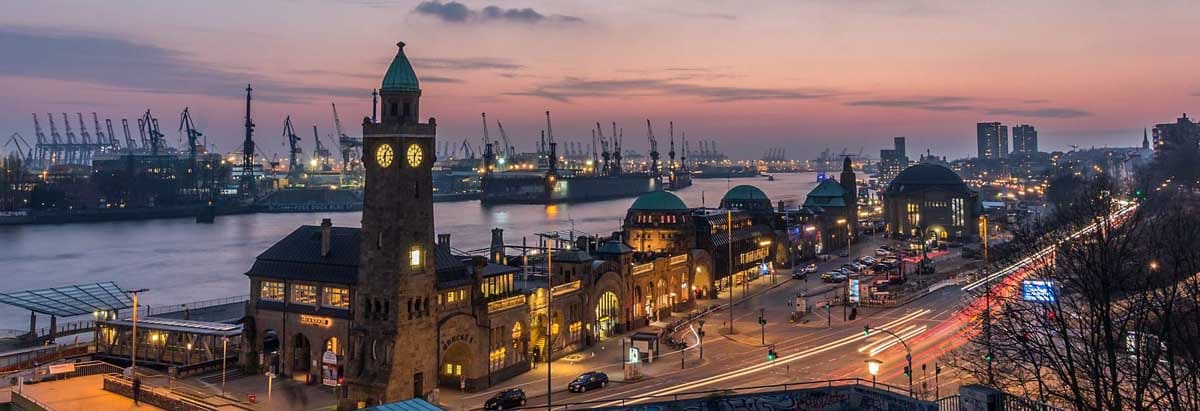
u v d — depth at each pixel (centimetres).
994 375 7450
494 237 15300
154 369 11525
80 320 18375
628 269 14775
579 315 13162
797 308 15538
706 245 19438
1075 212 11150
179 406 8381
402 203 9969
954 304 16138
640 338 12112
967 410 5225
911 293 17488
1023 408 5453
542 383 10981
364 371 9894
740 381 10594
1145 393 6550
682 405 6550
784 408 6550
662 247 18675
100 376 10088
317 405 9862
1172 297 5991
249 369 11412
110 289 14575
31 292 13675
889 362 11431
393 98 10044
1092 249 7125
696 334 14275
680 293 16962
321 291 11012
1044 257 8519
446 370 11081
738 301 17962
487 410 9550
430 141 10300
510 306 11431
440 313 10462
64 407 8488
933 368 10856
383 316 9925
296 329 11156
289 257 11512
